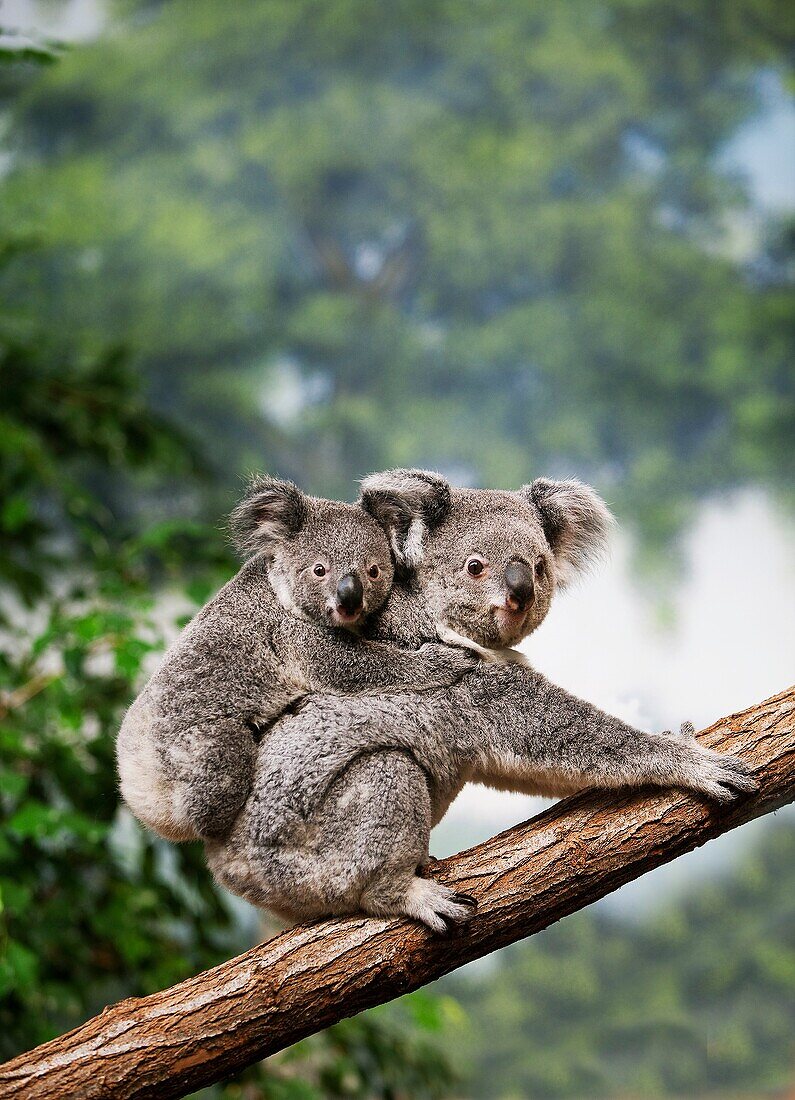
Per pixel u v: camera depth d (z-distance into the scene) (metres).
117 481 15.95
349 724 3.20
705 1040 16.67
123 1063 2.88
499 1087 16.48
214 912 4.95
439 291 27.34
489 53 28.64
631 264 26.31
